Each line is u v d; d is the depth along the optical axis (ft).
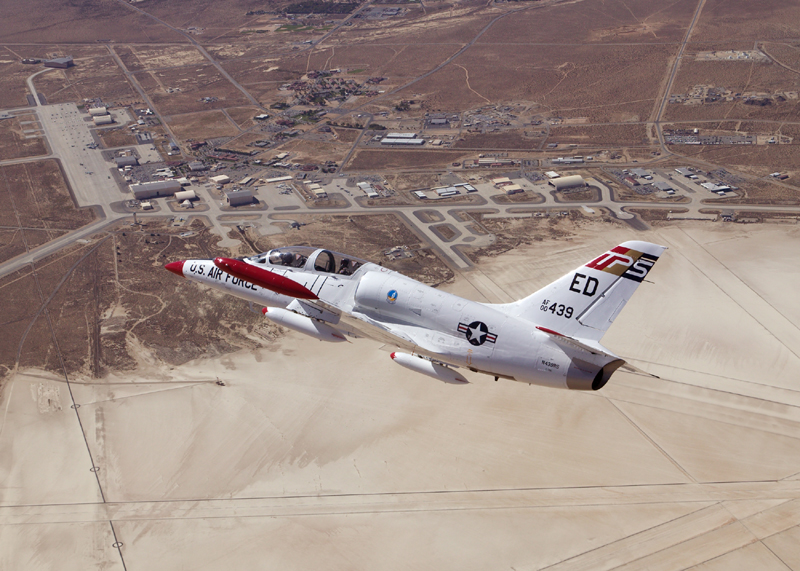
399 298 116.37
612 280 102.58
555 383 104.58
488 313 109.60
